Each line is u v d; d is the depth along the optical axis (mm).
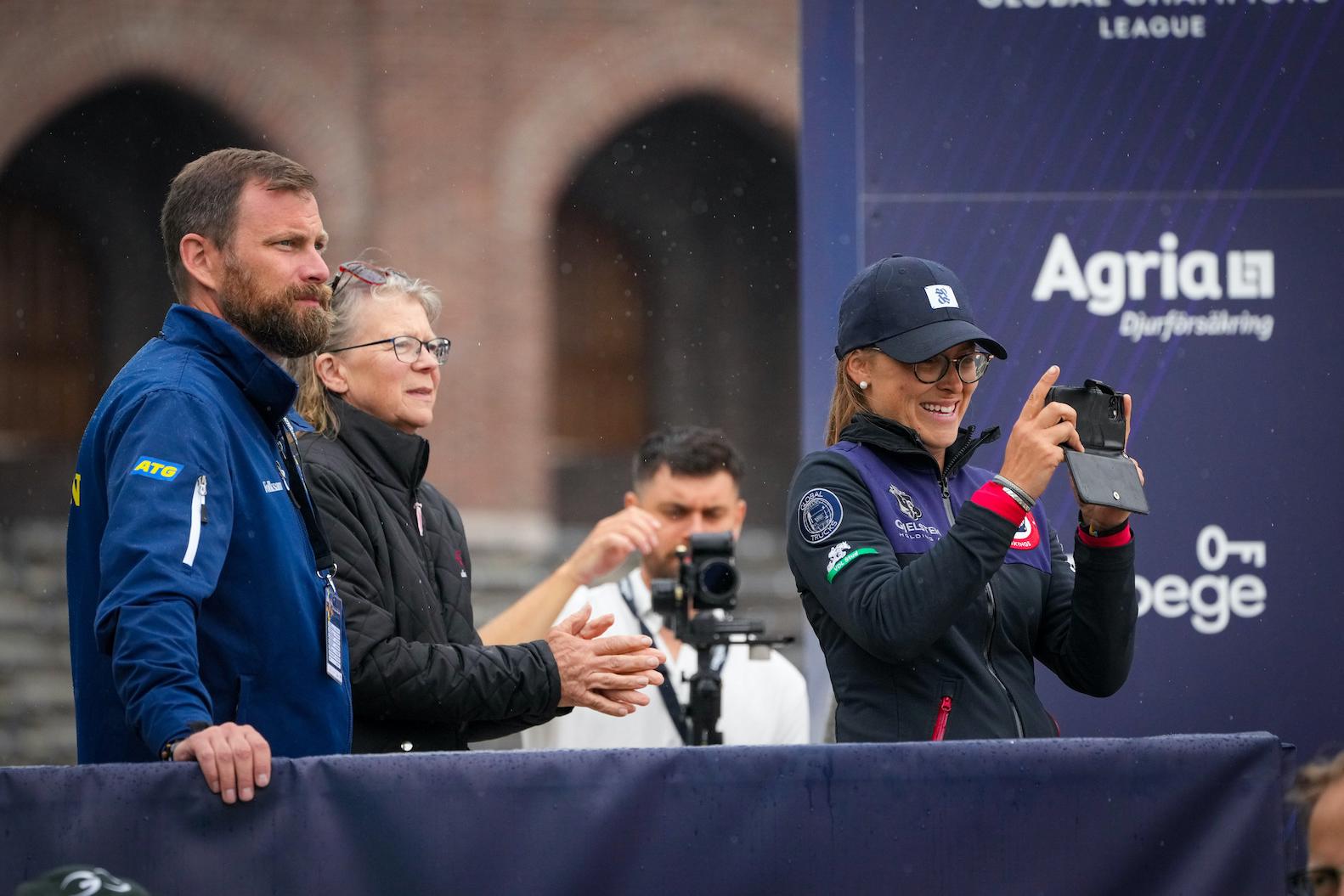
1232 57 7984
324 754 4461
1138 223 7965
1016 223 7941
